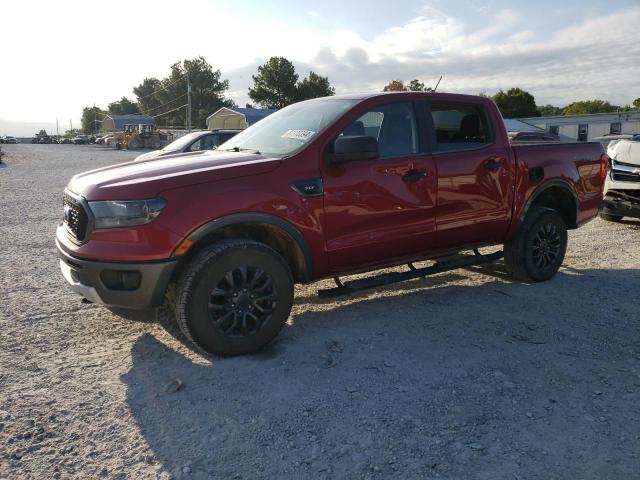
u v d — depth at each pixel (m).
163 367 3.65
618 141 9.24
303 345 4.00
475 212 4.90
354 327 4.37
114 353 3.88
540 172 5.35
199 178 3.63
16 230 8.72
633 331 4.30
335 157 3.96
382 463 2.65
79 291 3.64
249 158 4.01
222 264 3.59
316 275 4.14
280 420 3.02
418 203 4.49
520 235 5.37
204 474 2.57
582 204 5.85
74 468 2.60
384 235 4.36
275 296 3.84
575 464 2.64
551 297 5.11
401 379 3.48
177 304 3.59
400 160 4.42
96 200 3.49
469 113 5.01
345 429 2.93
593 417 3.06
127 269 3.43
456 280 5.70
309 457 2.70
